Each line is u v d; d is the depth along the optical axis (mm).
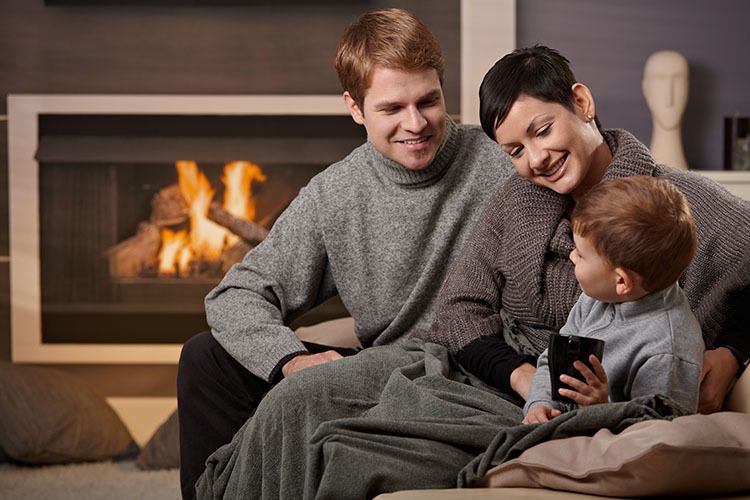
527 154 2377
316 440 2088
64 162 5297
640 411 1948
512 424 2145
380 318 2846
